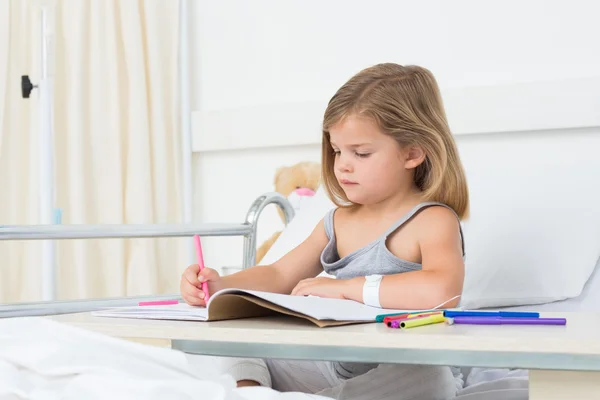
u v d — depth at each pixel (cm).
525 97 212
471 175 182
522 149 216
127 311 103
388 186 126
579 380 73
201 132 271
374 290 110
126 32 268
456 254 118
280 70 263
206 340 85
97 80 263
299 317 95
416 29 238
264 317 97
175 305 112
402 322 83
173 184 273
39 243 254
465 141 224
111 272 262
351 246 133
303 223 187
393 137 124
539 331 79
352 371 117
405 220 125
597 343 71
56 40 260
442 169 126
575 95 206
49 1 224
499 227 168
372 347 77
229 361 116
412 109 126
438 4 235
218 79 276
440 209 124
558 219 167
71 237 148
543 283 161
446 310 93
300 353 81
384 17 244
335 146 128
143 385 63
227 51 273
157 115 270
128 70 268
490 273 162
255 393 71
